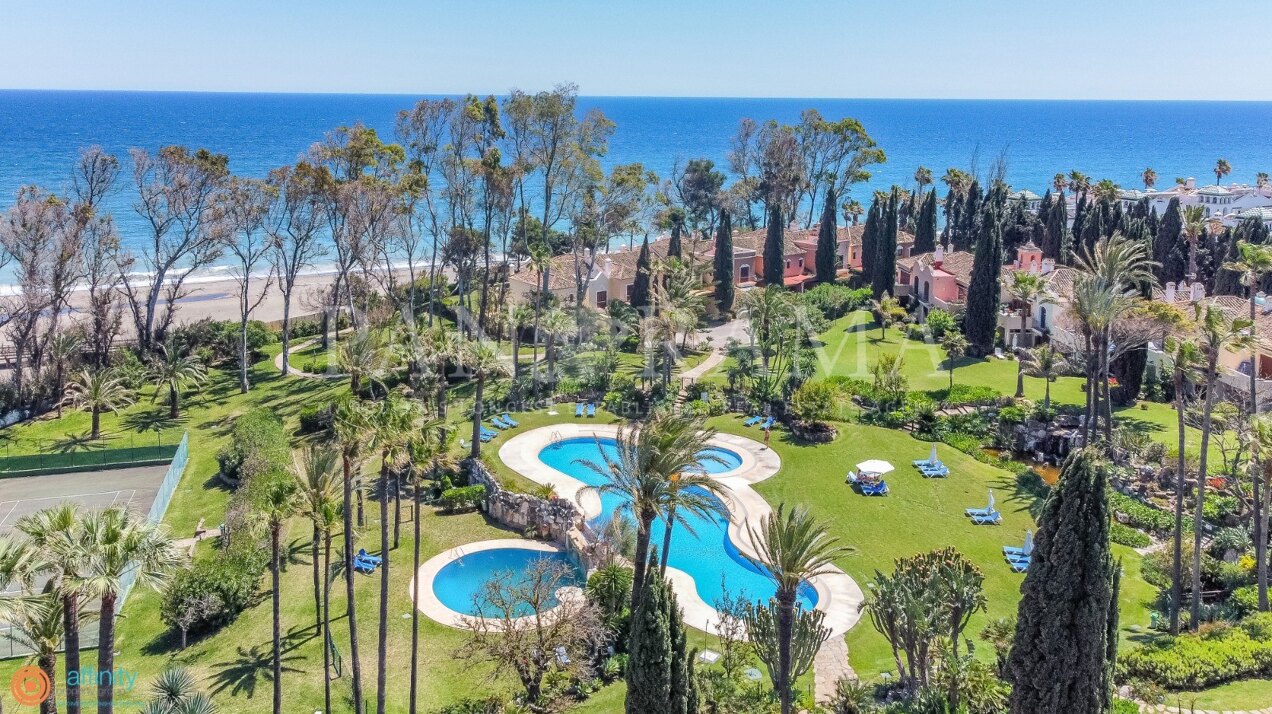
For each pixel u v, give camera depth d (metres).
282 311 97.25
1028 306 75.06
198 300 100.94
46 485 52.19
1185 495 48.41
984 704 26.67
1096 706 23.09
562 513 45.19
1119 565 23.86
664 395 62.75
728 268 87.31
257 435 53.62
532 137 74.06
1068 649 22.83
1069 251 95.50
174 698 30.30
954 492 49.78
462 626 37.12
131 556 22.66
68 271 66.75
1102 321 52.81
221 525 45.81
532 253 78.31
